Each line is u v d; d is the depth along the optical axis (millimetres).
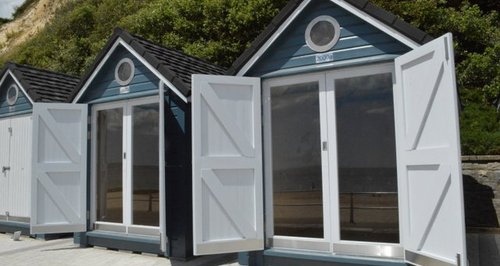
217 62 15062
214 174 5895
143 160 7539
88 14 23922
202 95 5926
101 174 8172
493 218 9727
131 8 21984
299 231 6008
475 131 10750
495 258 6629
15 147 9812
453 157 4270
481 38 13336
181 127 7012
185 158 6949
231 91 6082
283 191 6168
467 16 13250
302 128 6102
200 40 15453
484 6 15742
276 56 6180
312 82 6078
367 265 5371
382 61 5523
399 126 5242
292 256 5875
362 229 5590
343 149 5781
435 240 4602
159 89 6906
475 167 10016
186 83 6855
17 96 9805
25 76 9617
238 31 15117
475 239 8266
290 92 6227
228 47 15000
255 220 6051
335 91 5875
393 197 5453
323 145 5875
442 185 4457
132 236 7473
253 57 6168
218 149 5965
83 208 8125
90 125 8312
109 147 8070
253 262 6164
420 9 12930
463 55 13234
